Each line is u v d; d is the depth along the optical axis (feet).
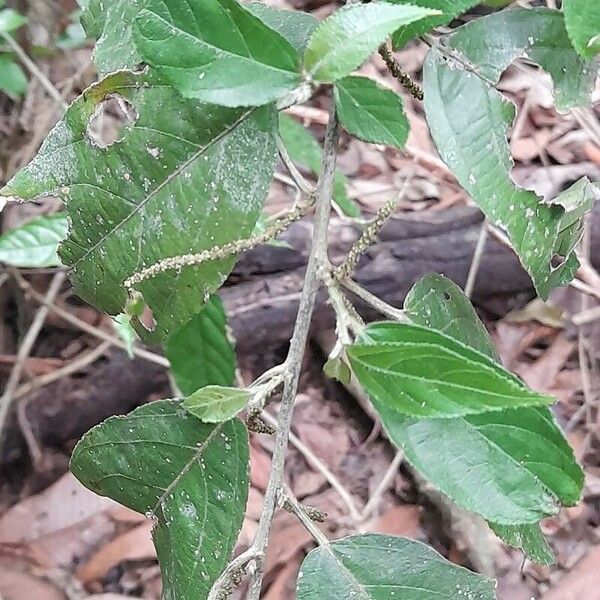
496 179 0.87
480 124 0.87
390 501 2.36
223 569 0.92
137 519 2.23
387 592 0.85
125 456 0.97
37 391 2.23
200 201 0.88
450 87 0.87
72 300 2.50
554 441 0.79
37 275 2.45
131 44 0.97
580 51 0.77
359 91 0.89
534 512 0.81
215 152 0.87
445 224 2.46
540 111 2.94
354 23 0.71
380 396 0.75
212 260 0.88
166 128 0.87
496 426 0.81
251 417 0.87
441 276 0.97
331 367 0.81
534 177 2.75
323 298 2.28
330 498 2.37
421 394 0.73
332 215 2.49
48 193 0.92
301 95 0.77
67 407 2.23
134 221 0.90
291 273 2.35
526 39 0.90
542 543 0.97
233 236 0.87
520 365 2.64
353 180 2.90
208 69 0.75
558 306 2.67
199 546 0.94
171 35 0.75
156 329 0.93
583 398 2.59
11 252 1.72
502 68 0.89
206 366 1.57
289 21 1.00
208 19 0.74
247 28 0.74
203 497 0.94
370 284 2.37
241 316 2.30
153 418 0.94
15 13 1.99
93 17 1.06
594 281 2.52
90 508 2.23
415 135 2.91
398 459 2.31
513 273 2.52
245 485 0.92
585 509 2.31
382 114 0.90
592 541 2.27
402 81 0.93
